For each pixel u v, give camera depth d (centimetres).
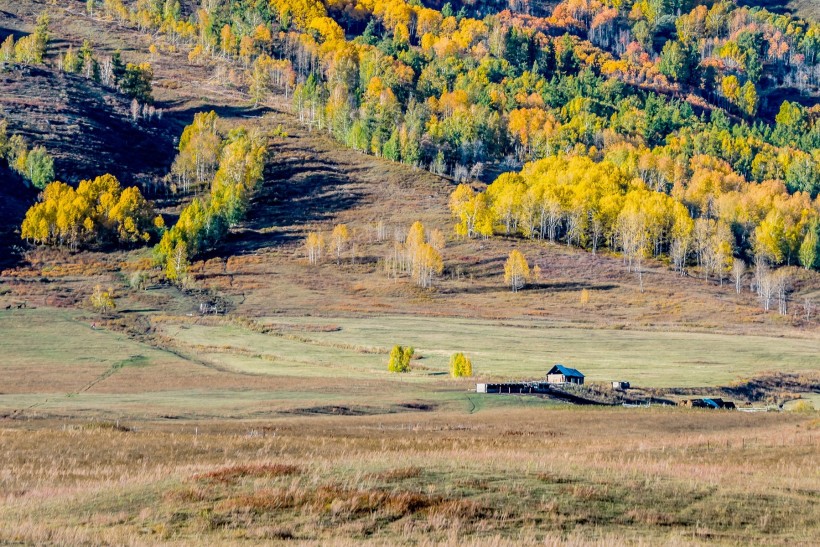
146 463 6297
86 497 4759
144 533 4050
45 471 5881
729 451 7044
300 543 3834
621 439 8244
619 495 4728
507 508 4406
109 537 3906
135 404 11156
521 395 12775
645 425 9781
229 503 4434
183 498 4600
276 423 9450
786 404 13962
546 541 3838
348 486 4709
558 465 5503
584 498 4634
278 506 4412
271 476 5016
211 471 5181
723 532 4231
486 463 5450
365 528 4088
